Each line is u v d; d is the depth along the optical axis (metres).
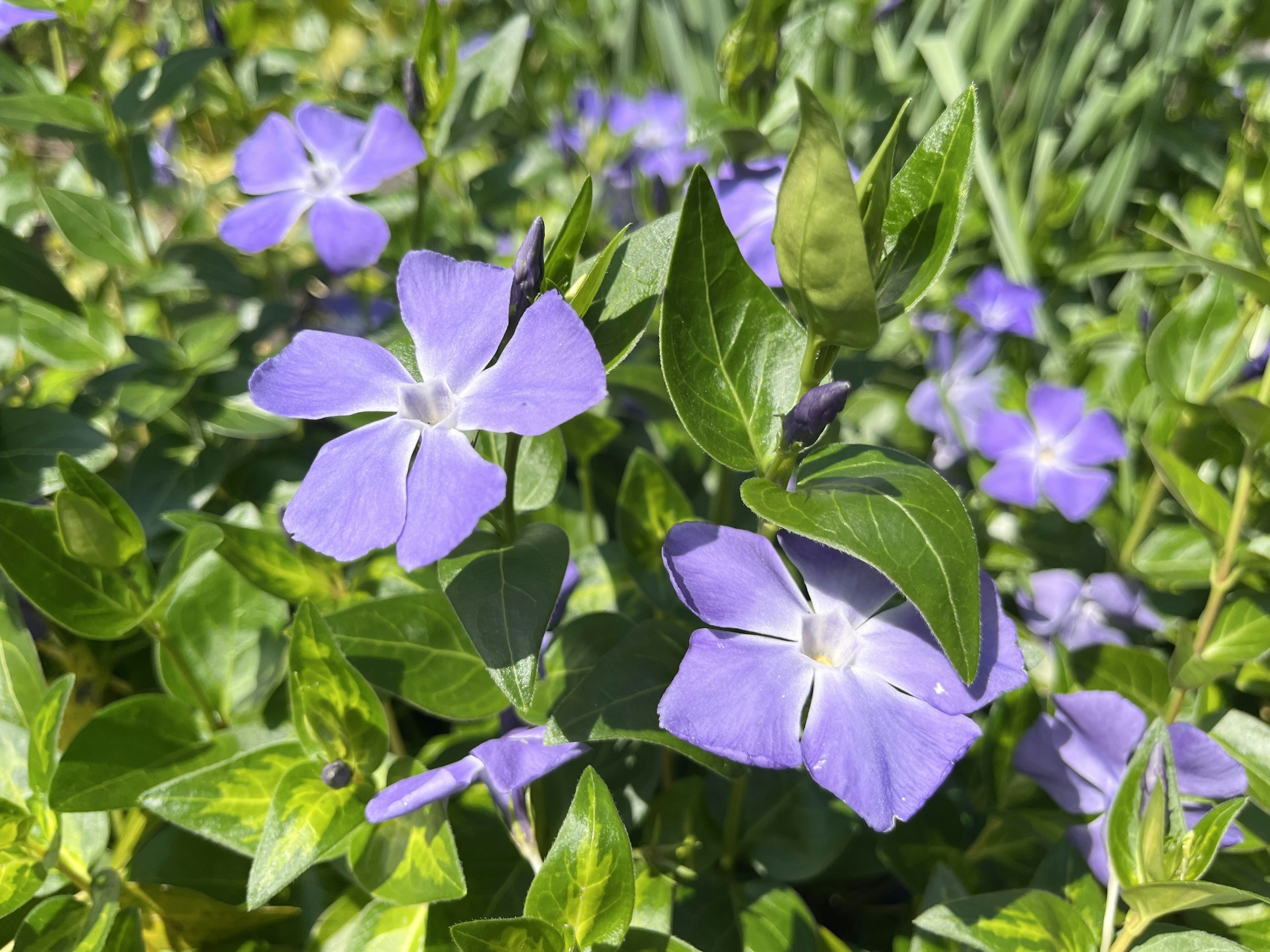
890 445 0.32
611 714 0.14
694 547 0.13
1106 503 0.29
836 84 0.40
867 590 0.14
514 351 0.13
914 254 0.14
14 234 0.24
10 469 0.23
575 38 0.44
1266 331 0.24
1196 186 0.42
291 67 0.38
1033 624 0.28
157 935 0.19
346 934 0.18
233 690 0.20
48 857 0.17
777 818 0.20
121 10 0.30
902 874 0.20
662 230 0.15
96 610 0.18
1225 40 0.44
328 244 0.24
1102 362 0.33
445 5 0.45
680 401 0.14
